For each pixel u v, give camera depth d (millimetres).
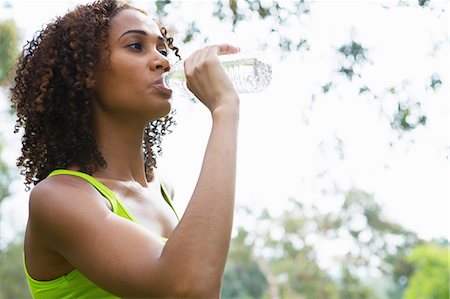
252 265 32500
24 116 2270
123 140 2141
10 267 18328
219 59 1986
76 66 2109
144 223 2072
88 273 1810
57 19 2189
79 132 2113
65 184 1915
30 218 1932
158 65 2090
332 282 32375
